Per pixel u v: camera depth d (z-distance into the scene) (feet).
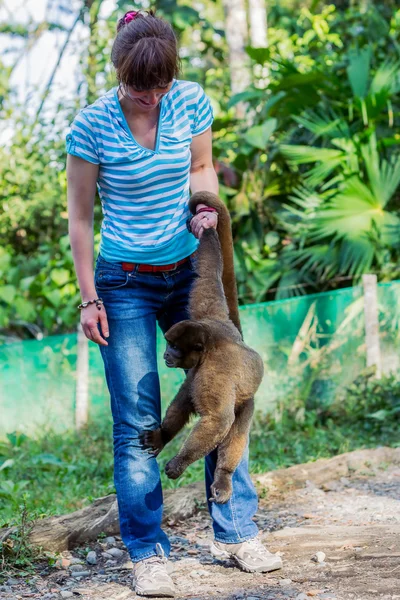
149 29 10.57
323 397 26.55
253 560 12.30
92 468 21.36
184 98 11.70
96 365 26.30
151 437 11.16
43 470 21.80
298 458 21.62
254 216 33.24
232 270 12.12
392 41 37.50
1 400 25.59
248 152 32.60
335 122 31.30
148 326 11.76
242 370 10.77
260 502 17.53
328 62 37.19
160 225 11.60
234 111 40.57
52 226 38.93
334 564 12.52
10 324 36.11
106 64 38.01
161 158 11.32
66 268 33.73
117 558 13.80
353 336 26.61
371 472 19.62
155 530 11.66
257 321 25.98
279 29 44.29
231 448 11.05
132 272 11.59
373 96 31.09
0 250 35.65
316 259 30.01
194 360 10.62
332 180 30.96
